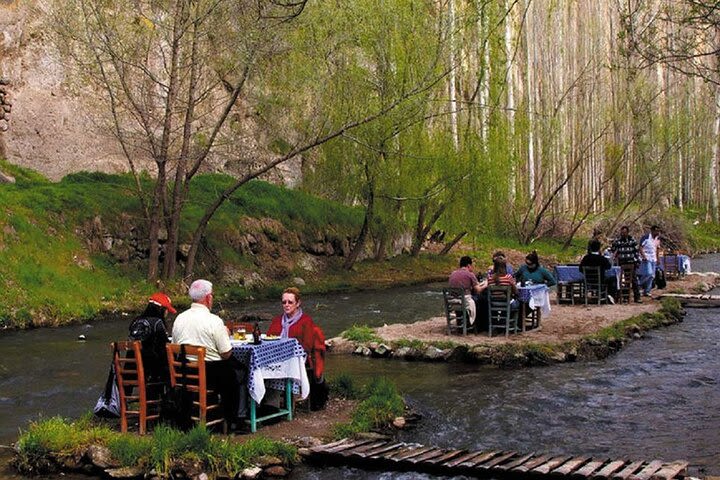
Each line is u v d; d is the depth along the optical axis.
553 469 7.87
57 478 7.95
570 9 55.78
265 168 24.75
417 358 14.30
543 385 12.13
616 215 50.41
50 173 29.53
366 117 26.97
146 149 24.97
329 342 15.38
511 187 36.56
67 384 12.45
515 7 52.62
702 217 64.94
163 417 9.05
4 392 11.86
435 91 29.30
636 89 48.25
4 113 28.53
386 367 13.62
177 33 23.88
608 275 21.27
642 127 48.38
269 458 8.07
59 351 15.59
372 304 23.98
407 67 27.53
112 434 8.66
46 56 29.94
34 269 21.28
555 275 21.75
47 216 23.61
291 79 27.08
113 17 24.06
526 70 50.97
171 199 27.83
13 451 8.82
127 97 25.84
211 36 24.12
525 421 10.16
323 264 31.59
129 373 9.02
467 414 10.47
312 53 26.36
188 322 8.90
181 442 8.06
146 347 9.13
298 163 38.38
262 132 34.84
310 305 23.72
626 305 21.02
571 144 51.97
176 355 8.77
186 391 8.71
